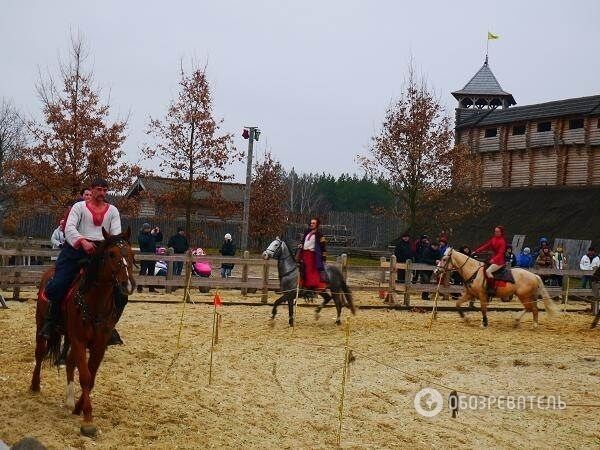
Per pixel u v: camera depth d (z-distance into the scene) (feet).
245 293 67.05
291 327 50.78
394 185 107.34
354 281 91.66
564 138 150.00
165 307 57.36
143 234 69.00
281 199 148.15
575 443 27.76
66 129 86.28
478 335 52.06
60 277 24.94
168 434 24.91
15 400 26.66
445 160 105.29
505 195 154.51
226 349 41.22
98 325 24.02
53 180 85.81
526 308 56.65
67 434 23.26
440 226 116.78
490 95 179.42
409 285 66.03
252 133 99.40
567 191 143.64
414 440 27.02
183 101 95.45
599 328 58.95
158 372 34.53
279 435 26.45
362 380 35.88
